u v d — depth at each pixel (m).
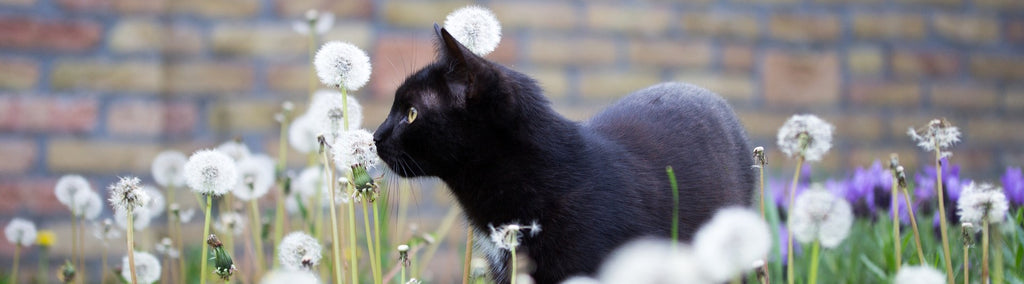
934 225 3.35
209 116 5.18
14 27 4.79
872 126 6.02
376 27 5.36
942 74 6.16
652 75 5.68
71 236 4.80
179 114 5.13
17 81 4.80
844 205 2.07
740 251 1.73
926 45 6.13
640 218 2.65
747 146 3.37
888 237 3.23
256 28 5.25
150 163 4.98
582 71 5.57
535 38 5.51
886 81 6.07
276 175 3.55
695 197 2.84
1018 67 6.29
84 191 3.43
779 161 5.80
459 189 2.82
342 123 2.84
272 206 4.43
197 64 5.17
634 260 1.66
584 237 2.62
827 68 5.95
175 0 5.14
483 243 2.88
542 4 5.52
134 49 4.98
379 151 2.79
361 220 4.55
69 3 4.88
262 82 5.25
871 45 6.04
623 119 3.02
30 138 4.80
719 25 5.79
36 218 4.79
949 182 3.32
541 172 2.66
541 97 2.72
